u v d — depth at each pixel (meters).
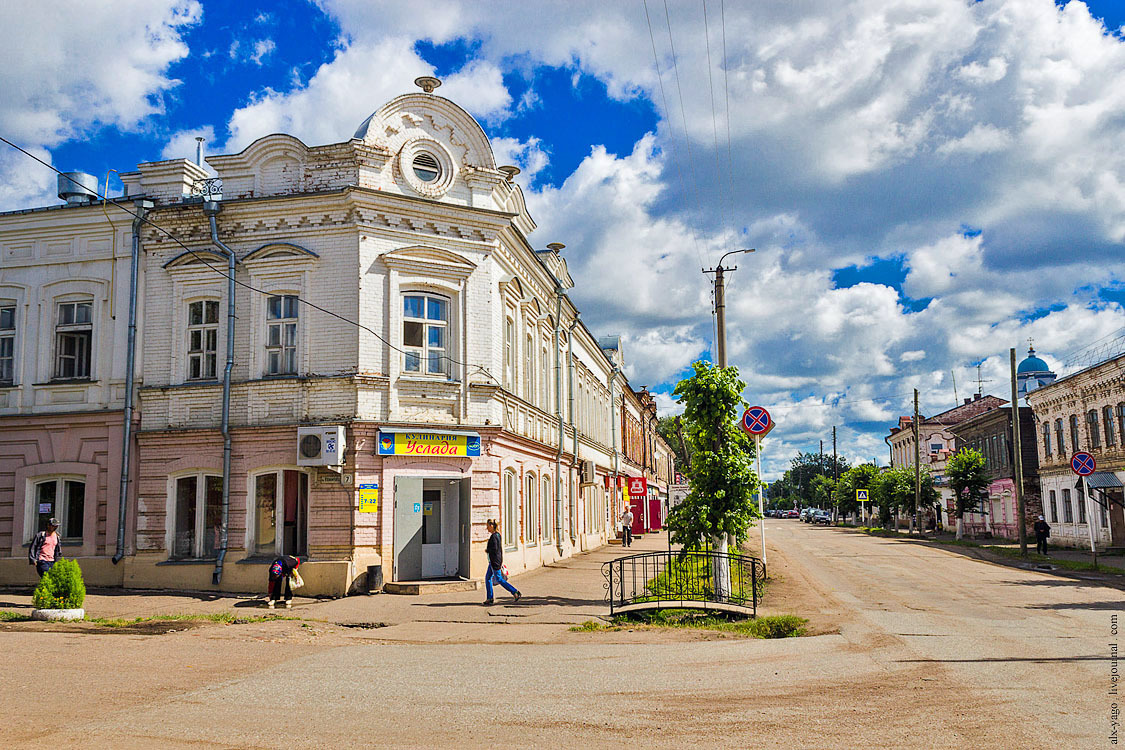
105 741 6.61
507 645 11.81
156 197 20.33
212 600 16.86
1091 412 36.81
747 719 7.40
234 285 19.27
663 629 13.21
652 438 66.50
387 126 19.56
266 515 18.59
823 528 69.50
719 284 22.91
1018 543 41.69
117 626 13.28
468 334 19.62
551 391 28.17
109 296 20.39
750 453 17.44
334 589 17.38
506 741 6.71
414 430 18.50
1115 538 34.31
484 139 20.48
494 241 20.28
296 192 19.30
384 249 18.97
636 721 7.34
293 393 18.48
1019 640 11.89
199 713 7.58
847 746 6.55
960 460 48.09
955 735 6.84
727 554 15.68
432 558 19.19
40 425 20.22
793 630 12.78
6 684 8.70
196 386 19.14
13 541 20.03
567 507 29.80
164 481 19.19
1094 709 7.70
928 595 17.98
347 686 8.82
